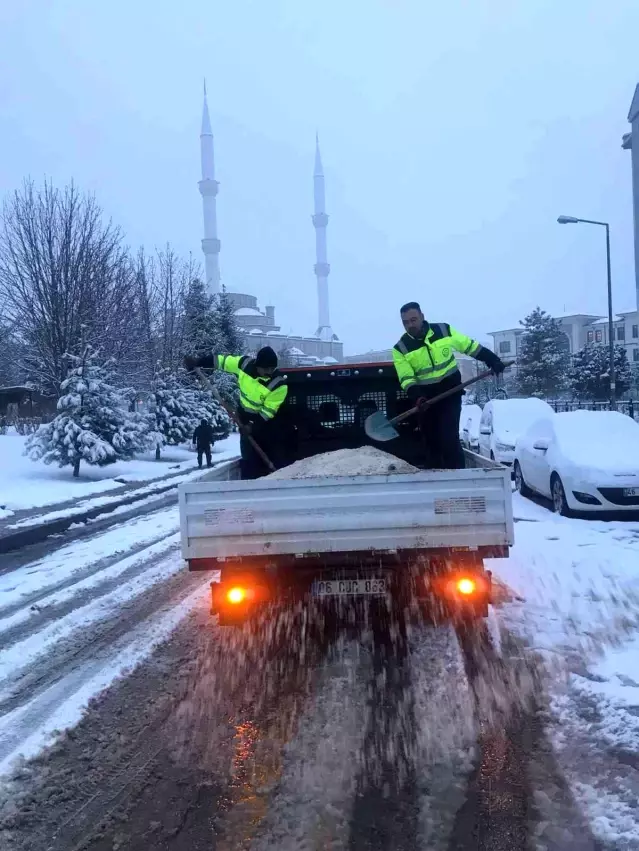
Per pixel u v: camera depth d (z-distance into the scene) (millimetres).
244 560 4926
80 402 20062
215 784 3666
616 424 11578
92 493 16828
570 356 52312
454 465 6531
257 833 3234
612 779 3557
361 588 5148
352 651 5438
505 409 16984
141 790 3645
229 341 40188
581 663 5031
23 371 32812
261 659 5371
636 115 29141
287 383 7484
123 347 28297
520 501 12312
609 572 7324
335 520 4840
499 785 3543
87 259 25984
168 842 3207
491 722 4203
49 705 4680
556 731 4074
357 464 6000
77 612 6844
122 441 20281
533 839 3111
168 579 8148
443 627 5891
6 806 3539
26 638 6129
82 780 3762
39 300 25438
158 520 12719
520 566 7691
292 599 5711
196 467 24016
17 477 19453
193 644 5777
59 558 9578
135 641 5910
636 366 55125
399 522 4816
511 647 5375
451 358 6512
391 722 4242
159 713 4512
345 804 3426
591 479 10227
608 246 30062
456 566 5098
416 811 3350
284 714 4414
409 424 7520
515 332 79125
